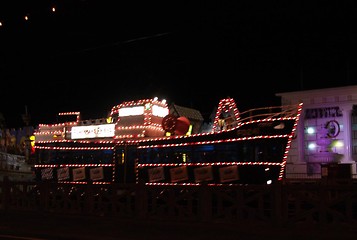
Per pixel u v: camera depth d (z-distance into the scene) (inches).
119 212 571.8
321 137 975.0
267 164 609.9
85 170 772.0
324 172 836.6
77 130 807.1
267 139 615.2
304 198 447.8
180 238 425.4
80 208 608.7
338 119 962.7
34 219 572.7
